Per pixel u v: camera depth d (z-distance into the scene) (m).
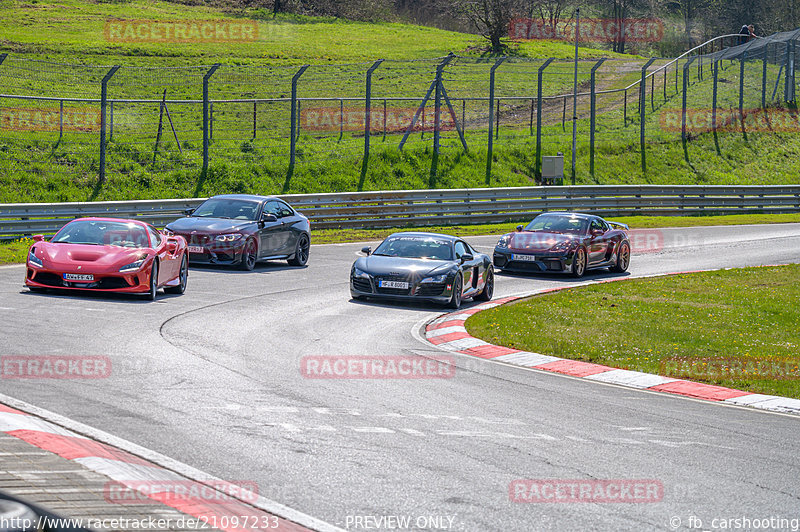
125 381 27.94
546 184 129.62
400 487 19.20
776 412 30.06
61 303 43.25
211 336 37.50
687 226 109.31
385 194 98.62
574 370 36.00
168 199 89.81
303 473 19.84
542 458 22.12
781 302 57.47
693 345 42.88
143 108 139.75
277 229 65.81
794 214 130.12
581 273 68.81
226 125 135.00
